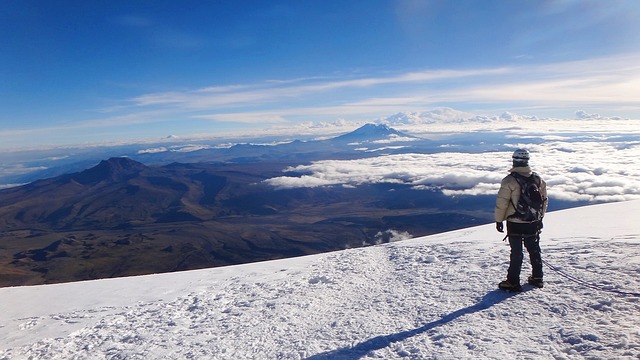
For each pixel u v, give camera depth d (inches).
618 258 277.1
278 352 229.8
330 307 301.6
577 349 173.9
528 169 260.4
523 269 299.6
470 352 186.9
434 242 498.0
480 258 357.1
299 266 493.4
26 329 353.7
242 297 373.4
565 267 283.0
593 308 209.2
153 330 309.9
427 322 233.1
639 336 171.3
